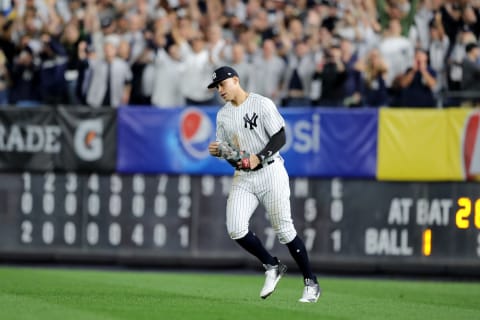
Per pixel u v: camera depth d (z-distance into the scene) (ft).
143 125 130.41
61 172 132.36
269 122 73.46
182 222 130.11
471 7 146.72
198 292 94.02
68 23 151.23
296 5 152.76
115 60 147.33
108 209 131.34
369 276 127.44
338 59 141.38
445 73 144.15
